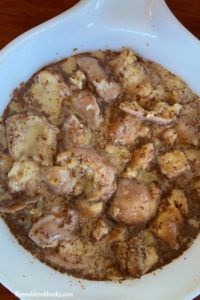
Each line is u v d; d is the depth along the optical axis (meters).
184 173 0.43
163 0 0.43
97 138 0.43
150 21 0.44
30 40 0.42
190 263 0.42
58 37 0.43
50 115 0.43
